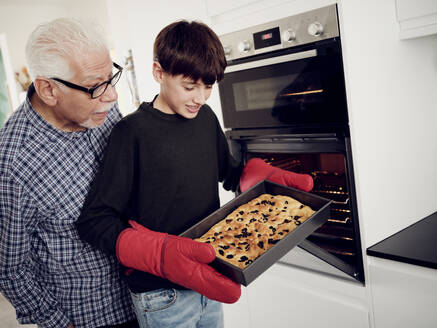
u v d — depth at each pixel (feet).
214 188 4.25
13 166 3.47
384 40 4.63
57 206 3.72
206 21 5.69
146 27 6.42
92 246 3.95
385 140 4.76
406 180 5.11
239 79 5.52
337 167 5.77
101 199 3.58
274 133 5.32
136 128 3.67
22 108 3.67
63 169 3.73
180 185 3.89
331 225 5.47
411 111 5.08
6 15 16.38
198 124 4.04
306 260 5.40
